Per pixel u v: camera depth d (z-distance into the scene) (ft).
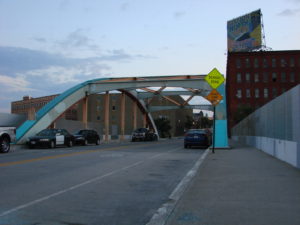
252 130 100.32
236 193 25.59
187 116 483.92
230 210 20.35
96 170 41.09
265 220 18.03
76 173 38.11
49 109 112.16
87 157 58.90
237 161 50.98
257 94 303.27
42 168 42.19
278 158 55.11
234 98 304.71
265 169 40.29
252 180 31.63
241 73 305.32
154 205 23.34
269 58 303.27
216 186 28.81
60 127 124.88
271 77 302.04
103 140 157.28
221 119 90.48
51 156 59.88
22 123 102.42
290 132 45.78
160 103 395.55
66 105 120.37
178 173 39.65
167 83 125.70
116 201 24.44
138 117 343.26
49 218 19.57
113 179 34.40
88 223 18.79
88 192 27.43
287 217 18.60
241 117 262.47
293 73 300.40
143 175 37.65
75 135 107.24
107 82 132.16
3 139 68.54
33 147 89.81
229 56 307.37
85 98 133.80
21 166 44.04
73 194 26.48
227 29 314.35
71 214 20.57
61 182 31.86
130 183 32.22
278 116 55.16
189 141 91.45
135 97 185.37
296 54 301.22
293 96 43.32
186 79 123.54
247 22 302.04
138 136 169.48
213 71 72.13
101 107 349.41
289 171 38.22
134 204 23.58
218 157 58.65
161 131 338.75
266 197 23.95
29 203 23.02
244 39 304.09
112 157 59.72
